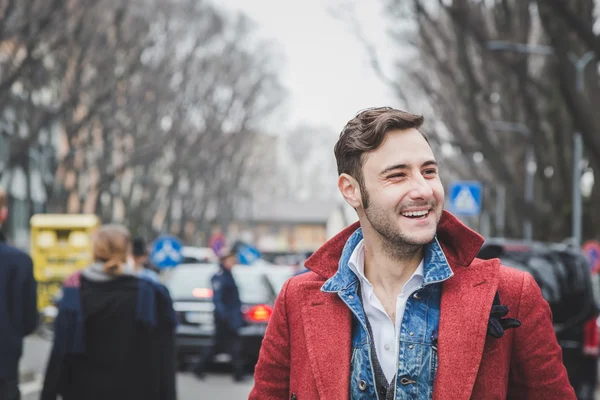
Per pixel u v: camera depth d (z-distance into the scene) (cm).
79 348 544
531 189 3219
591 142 1522
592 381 836
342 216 13725
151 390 561
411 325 246
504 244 852
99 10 3178
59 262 2453
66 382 559
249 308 1430
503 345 246
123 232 566
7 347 512
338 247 267
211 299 1445
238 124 5931
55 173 3681
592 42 1341
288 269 1536
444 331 242
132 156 4178
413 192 243
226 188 7056
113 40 3494
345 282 254
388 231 246
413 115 250
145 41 3803
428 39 2711
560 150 2397
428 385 243
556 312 838
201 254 3362
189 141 5647
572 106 1518
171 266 2611
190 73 4997
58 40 2681
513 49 2002
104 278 558
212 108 5434
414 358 243
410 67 3766
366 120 254
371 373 247
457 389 238
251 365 1459
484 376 242
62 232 2466
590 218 2617
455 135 3164
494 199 4450
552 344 253
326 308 256
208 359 1380
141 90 4212
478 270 248
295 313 262
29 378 1333
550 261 845
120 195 5169
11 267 517
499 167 2559
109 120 3966
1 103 2658
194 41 4884
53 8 2425
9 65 2617
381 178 246
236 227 10175
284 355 270
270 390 274
